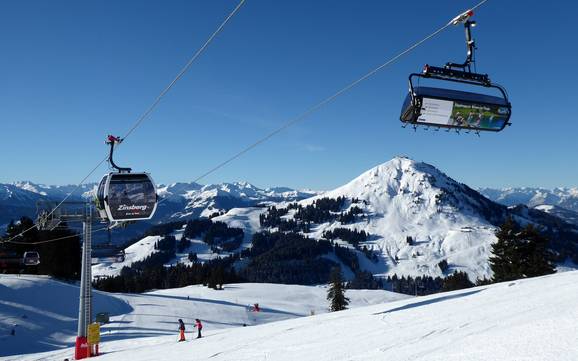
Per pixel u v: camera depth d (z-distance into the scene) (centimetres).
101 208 2098
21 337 4978
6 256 6194
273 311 9300
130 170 2173
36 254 6181
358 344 1261
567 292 1395
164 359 1903
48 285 7500
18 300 6481
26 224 9606
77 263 10375
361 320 1994
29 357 3431
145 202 2109
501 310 1340
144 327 6103
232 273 18062
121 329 5781
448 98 1080
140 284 15138
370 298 13075
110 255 3141
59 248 9856
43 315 6191
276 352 1464
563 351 599
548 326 754
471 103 1095
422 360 773
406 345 1044
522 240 5697
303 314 9444
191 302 9325
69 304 7106
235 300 11288
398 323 1619
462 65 1109
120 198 2078
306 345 1493
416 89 1092
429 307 2005
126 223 2225
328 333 1739
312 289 14488
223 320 7606
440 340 980
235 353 1623
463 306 1766
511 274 5591
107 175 2092
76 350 2966
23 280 7412
